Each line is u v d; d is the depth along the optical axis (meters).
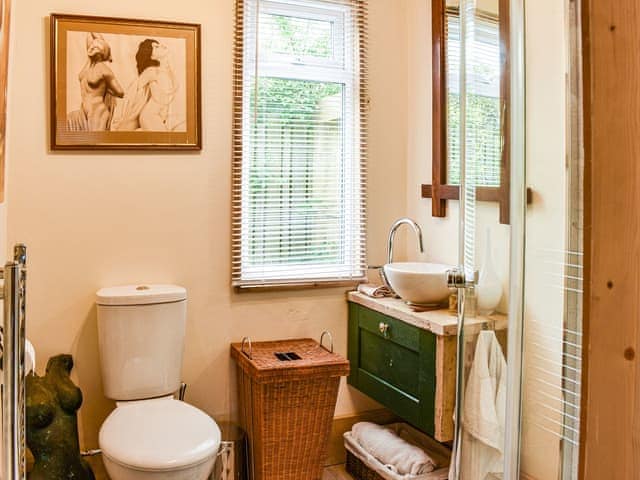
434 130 3.04
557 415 0.92
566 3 0.86
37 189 2.69
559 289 0.91
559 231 0.90
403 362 2.70
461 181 1.42
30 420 2.37
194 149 2.89
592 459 0.79
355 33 3.18
